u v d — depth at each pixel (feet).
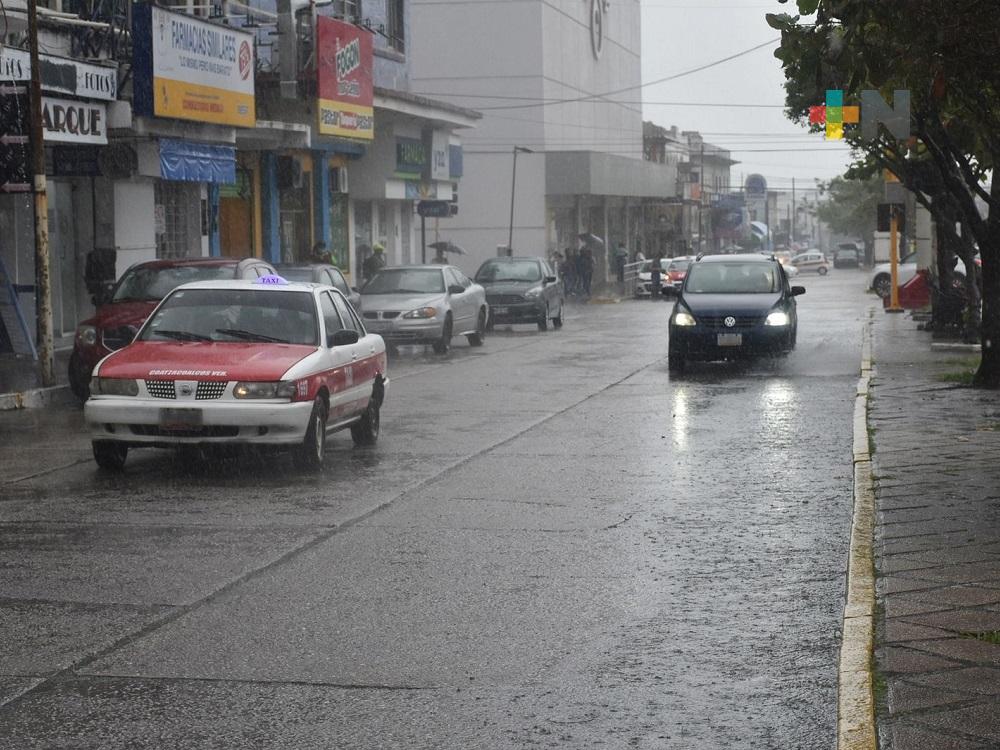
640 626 27.04
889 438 50.19
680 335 81.25
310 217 138.51
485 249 237.25
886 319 124.98
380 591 29.86
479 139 236.02
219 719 21.68
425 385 75.56
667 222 345.92
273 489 42.80
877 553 31.78
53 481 44.47
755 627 26.91
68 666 24.43
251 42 99.40
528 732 21.04
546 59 236.43
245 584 30.48
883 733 19.69
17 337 85.10
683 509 39.27
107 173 88.48
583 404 65.98
